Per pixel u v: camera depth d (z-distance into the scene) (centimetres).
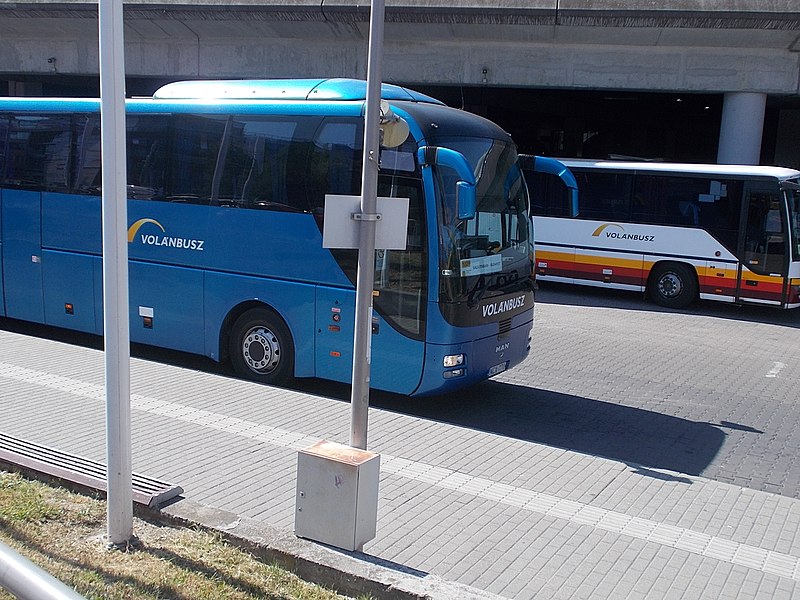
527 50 2086
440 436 796
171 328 1011
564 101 3172
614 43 2022
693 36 1925
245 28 2177
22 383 886
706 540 589
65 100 1090
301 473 495
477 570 518
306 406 865
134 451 698
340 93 913
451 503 625
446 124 868
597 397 997
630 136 4212
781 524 627
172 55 2325
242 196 944
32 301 1130
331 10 2030
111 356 482
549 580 511
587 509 632
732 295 1714
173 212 993
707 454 802
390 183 852
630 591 502
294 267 910
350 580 456
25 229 1121
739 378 1138
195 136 978
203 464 676
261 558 487
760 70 1981
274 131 925
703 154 4181
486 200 892
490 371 898
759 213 1678
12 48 2470
